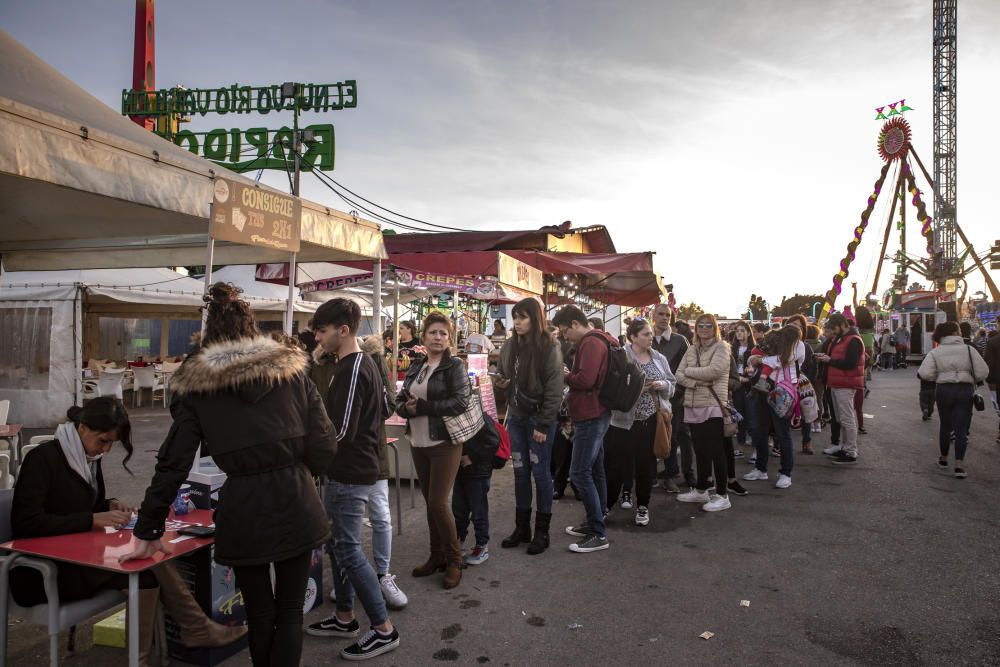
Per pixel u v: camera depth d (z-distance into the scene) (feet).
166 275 47.85
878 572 13.53
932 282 146.92
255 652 7.81
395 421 19.48
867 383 51.93
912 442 29.14
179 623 9.82
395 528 17.02
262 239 14.58
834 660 9.98
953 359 22.17
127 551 8.66
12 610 8.89
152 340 63.31
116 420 9.91
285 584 7.89
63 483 9.59
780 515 17.88
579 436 15.11
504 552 15.21
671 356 21.43
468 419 12.90
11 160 9.15
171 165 12.09
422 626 11.36
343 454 10.11
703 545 15.49
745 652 10.28
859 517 17.54
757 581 13.21
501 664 10.04
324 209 17.51
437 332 12.88
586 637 10.89
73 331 36.63
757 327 31.07
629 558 14.67
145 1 84.33
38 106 10.53
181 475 7.58
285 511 7.63
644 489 17.08
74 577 8.87
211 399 7.54
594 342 14.84
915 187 116.57
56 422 36.35
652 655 10.25
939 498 19.34
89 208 15.06
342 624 11.03
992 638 10.55
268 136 76.89
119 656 10.30
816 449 27.91
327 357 11.94
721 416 18.39
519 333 14.84
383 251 20.85
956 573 13.35
